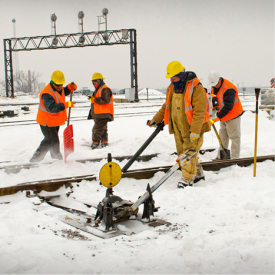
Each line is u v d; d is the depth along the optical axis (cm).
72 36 3322
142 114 1972
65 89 676
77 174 571
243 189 471
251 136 1041
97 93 826
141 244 304
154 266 258
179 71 485
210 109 510
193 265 259
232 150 674
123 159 694
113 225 347
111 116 843
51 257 268
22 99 4034
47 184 480
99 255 277
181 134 522
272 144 877
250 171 572
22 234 316
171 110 518
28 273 245
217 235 316
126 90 3622
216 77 627
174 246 293
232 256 271
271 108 1502
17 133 1159
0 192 449
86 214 393
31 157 696
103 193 480
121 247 295
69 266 253
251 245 291
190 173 504
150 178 568
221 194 455
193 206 411
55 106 604
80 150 762
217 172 601
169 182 548
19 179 538
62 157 658
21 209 404
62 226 352
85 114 2073
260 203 395
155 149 767
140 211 402
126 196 471
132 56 3538
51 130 636
